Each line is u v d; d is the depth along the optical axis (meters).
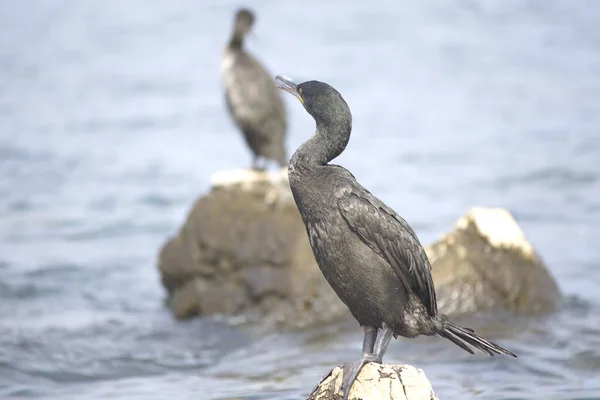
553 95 30.77
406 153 24.95
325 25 43.94
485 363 10.98
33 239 18.94
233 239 13.63
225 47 16.55
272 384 10.59
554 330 11.94
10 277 16.27
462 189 21.62
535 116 28.27
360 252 7.36
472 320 12.17
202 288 13.73
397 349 11.60
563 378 10.45
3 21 47.44
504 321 12.18
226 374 11.19
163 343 12.61
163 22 46.50
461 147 25.30
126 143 26.89
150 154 25.75
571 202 20.34
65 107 31.23
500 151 24.78
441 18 44.56
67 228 19.70
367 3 48.94
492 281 12.48
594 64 34.84
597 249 16.91
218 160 25.05
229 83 16.02
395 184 22.28
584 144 24.95
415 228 18.75
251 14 16.30
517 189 21.48
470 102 30.34
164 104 31.47
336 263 7.44
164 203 21.56
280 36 41.66
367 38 40.91
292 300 12.94
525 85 32.25
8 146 26.42
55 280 16.20
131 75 35.84
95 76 35.78
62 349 12.23
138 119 29.55
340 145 7.57
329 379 7.34
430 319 7.62
